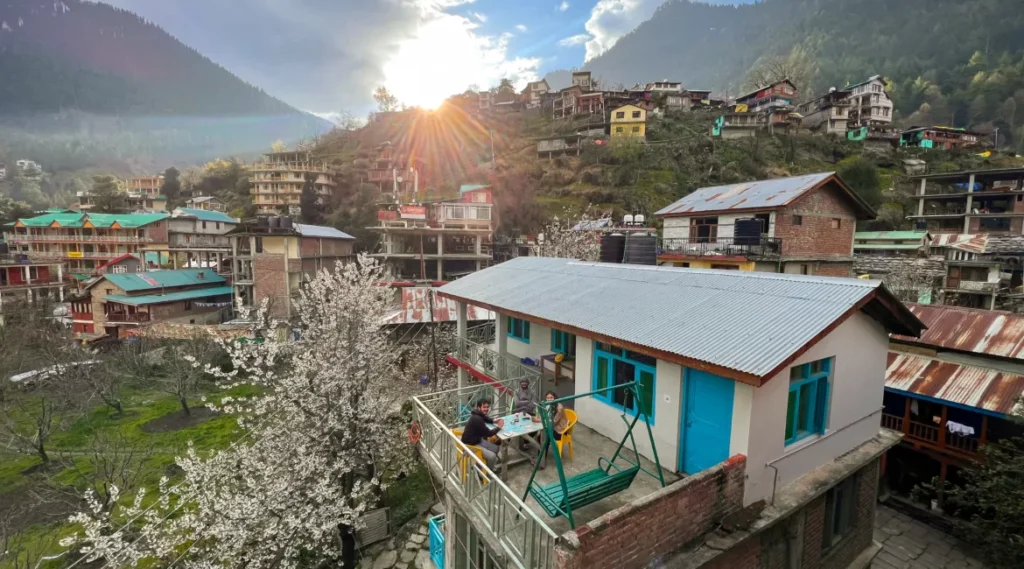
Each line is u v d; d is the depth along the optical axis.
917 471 14.41
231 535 11.40
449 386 21.92
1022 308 28.38
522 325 14.46
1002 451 11.39
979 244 35.50
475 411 7.92
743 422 6.43
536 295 11.38
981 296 30.94
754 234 22.09
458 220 43.91
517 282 13.17
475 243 46.66
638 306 8.80
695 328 7.27
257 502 11.49
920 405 14.66
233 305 41.31
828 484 7.26
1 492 17.81
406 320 27.09
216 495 12.16
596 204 54.81
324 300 16.73
